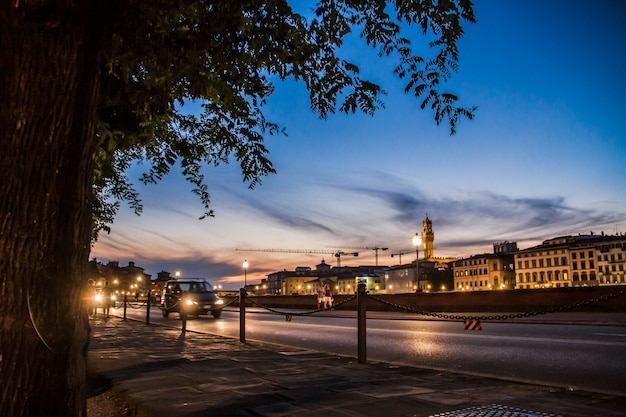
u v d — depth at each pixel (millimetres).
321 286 29594
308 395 4578
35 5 2314
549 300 20969
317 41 4809
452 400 4324
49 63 2371
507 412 3824
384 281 153875
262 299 43062
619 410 3955
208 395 4637
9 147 2322
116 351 8617
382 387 5000
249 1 3719
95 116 2590
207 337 11930
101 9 2549
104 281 26094
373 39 4621
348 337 12703
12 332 2291
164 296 25250
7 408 2264
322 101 5168
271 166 5938
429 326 15773
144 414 4172
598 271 112188
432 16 4223
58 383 2375
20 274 2309
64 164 2420
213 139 6020
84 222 2537
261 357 7656
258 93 5395
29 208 2336
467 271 137375
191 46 3590
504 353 8711
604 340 9828
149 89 3926
